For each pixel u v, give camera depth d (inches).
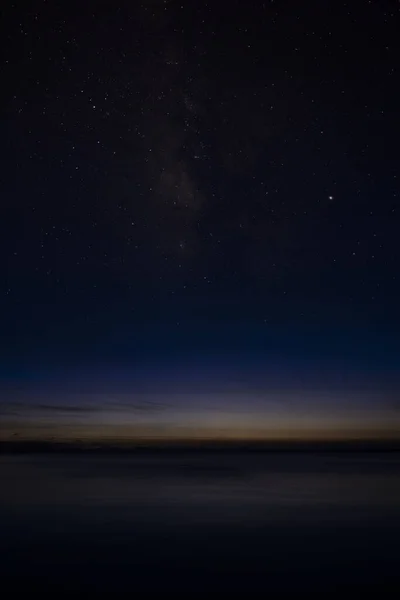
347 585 74.2
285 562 82.6
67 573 78.4
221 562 82.6
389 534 95.0
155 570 79.4
